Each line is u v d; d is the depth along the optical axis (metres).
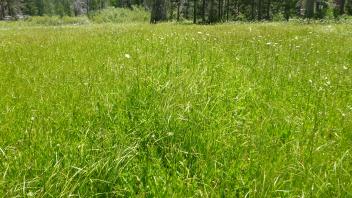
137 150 3.85
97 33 16.72
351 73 7.84
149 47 10.54
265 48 10.99
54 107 5.16
